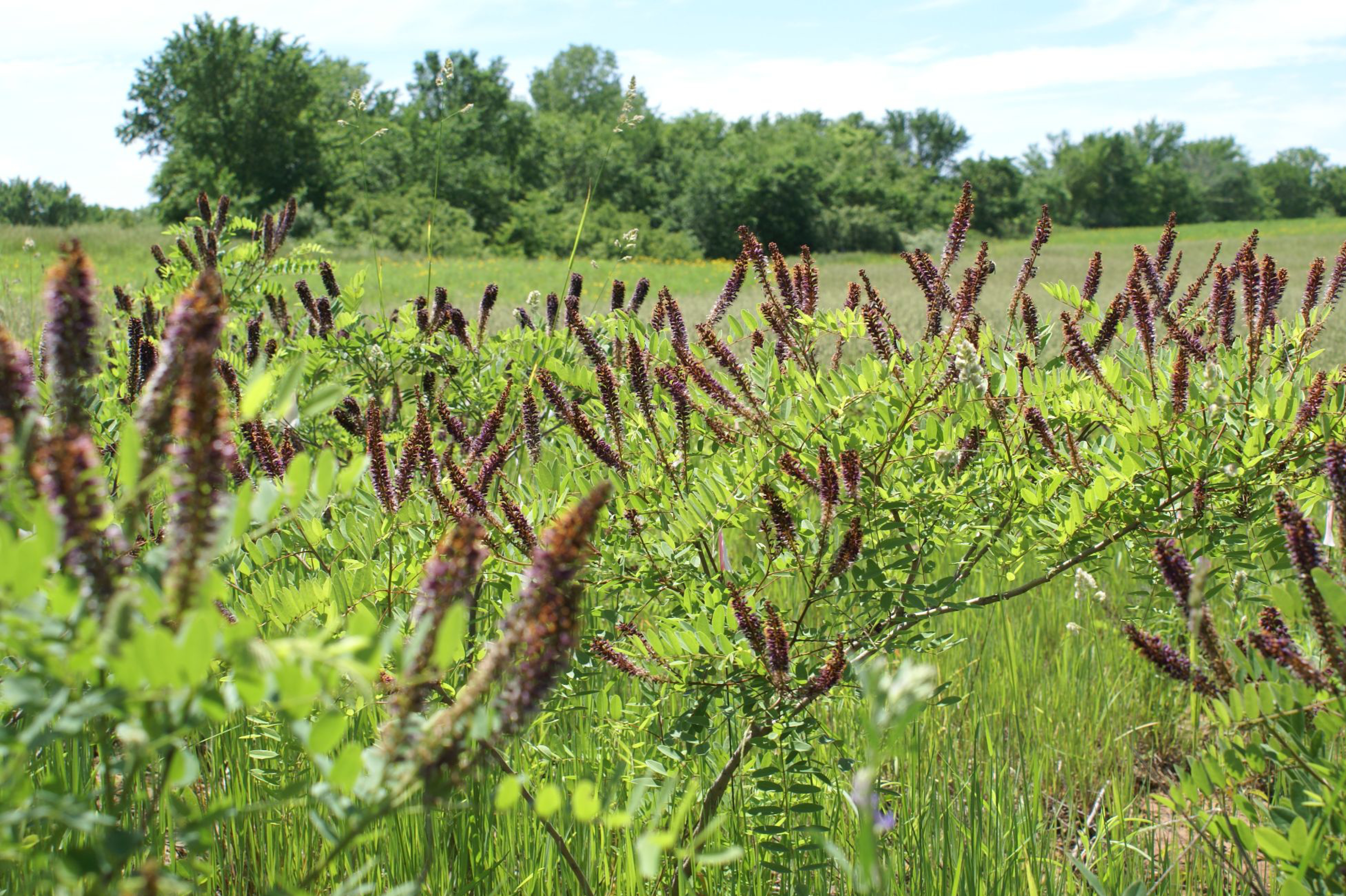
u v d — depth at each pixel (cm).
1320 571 176
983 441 311
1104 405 304
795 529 292
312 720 231
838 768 281
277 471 252
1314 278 339
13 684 121
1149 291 364
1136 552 338
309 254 645
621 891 273
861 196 7406
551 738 332
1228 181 13712
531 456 310
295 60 5722
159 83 5878
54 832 184
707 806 277
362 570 265
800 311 346
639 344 351
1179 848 311
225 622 135
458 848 268
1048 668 485
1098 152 12669
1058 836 377
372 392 474
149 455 128
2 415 126
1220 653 193
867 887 120
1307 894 174
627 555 295
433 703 248
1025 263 352
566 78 11256
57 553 115
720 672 274
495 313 1360
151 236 3750
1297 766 197
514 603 226
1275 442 277
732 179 7119
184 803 214
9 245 3088
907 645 299
